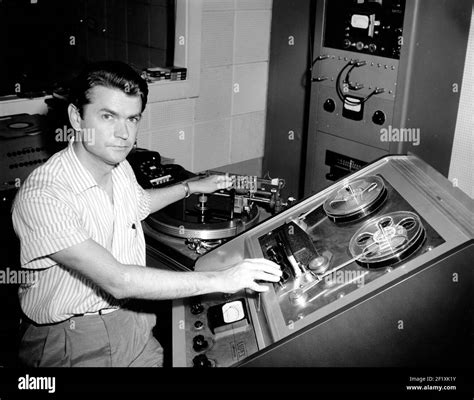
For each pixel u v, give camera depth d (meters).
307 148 3.62
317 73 3.40
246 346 1.40
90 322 1.67
